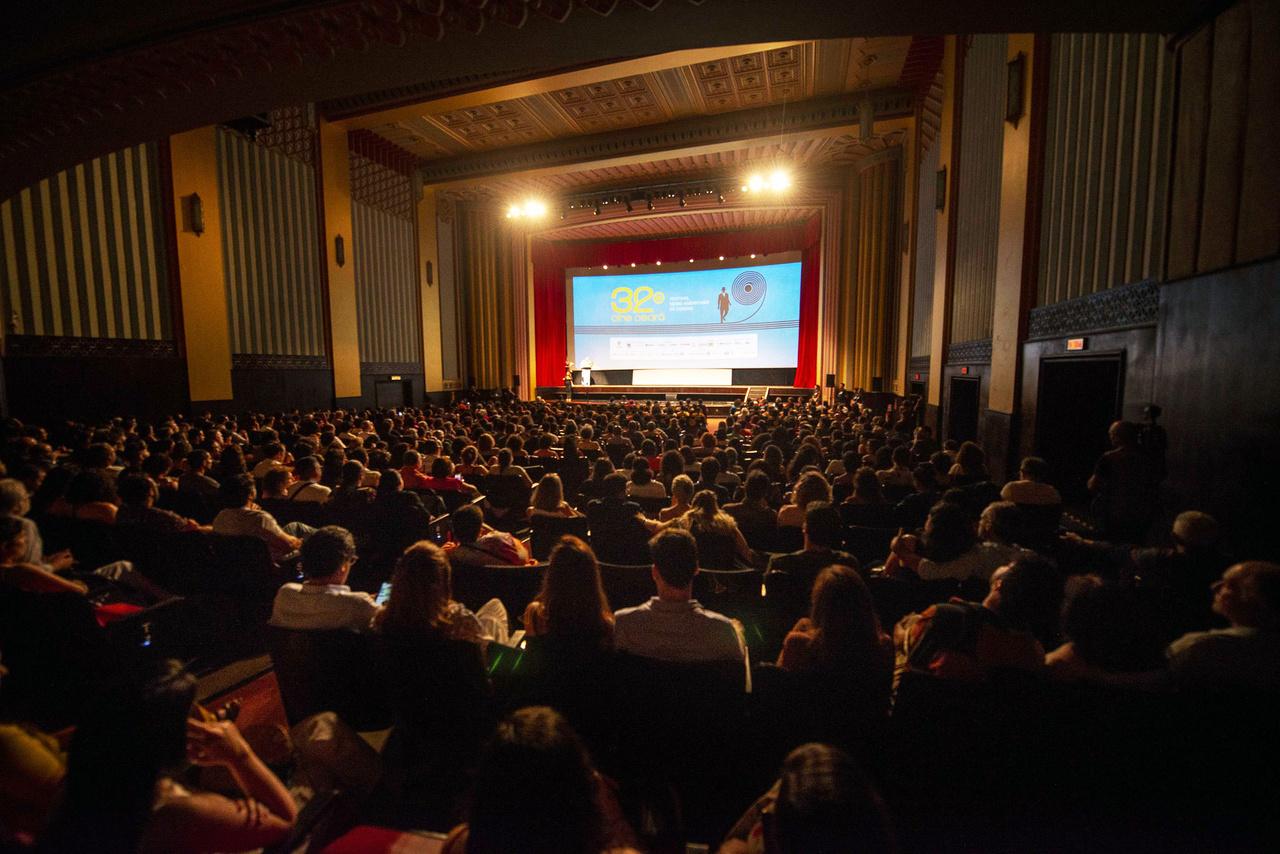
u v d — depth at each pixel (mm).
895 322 14320
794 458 5711
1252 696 1354
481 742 1823
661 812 1411
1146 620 1619
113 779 881
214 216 10711
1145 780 1407
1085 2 3480
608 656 1752
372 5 4215
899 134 13445
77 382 8773
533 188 17031
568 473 6086
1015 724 1458
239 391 11266
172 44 4605
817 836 741
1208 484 3449
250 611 3279
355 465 4074
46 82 4973
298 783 1655
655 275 22188
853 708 1607
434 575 1756
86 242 8883
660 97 12273
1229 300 3303
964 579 2502
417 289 16391
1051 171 6340
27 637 1972
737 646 1845
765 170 15727
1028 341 6613
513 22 4145
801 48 10352
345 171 13664
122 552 3234
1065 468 6234
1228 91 3320
